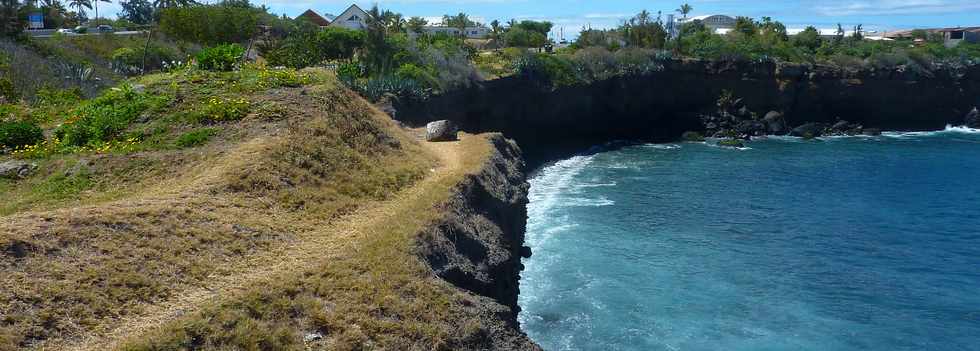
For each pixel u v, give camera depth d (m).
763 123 70.94
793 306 26.22
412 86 46.12
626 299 26.47
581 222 36.97
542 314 24.94
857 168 53.41
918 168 53.53
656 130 69.06
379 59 51.72
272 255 16.22
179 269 14.67
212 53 31.42
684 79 72.94
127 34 63.62
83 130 23.89
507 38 96.56
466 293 16.62
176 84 27.62
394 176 23.47
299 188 20.25
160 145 22.84
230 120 24.61
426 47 57.94
